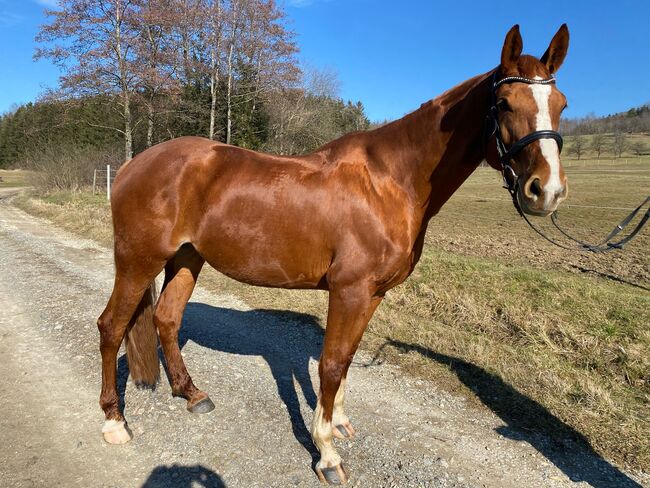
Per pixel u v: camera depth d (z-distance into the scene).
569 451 2.71
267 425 2.91
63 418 2.93
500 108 2.03
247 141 25.75
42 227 11.43
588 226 12.30
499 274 5.66
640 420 2.96
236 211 2.54
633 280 6.61
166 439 2.74
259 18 22.28
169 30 19.55
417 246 2.56
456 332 4.43
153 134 24.62
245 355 3.99
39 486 2.30
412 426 2.96
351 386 3.46
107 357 2.79
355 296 2.38
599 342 4.04
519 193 1.98
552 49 2.12
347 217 2.37
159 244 2.70
